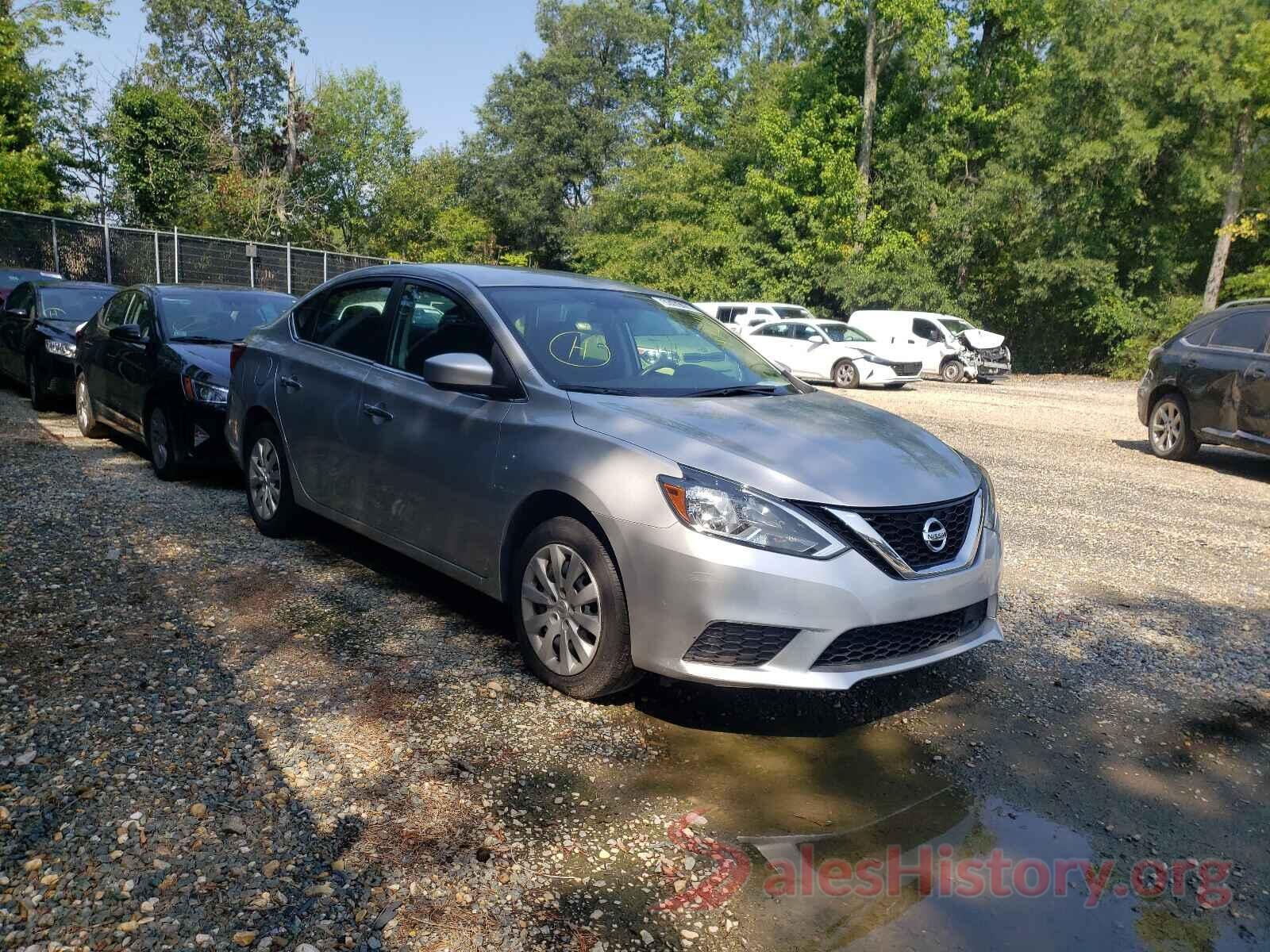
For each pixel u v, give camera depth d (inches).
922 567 130.4
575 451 136.9
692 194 1494.8
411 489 167.8
